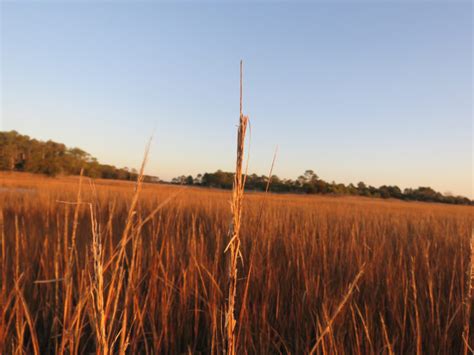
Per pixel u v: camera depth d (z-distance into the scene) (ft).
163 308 6.57
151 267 7.20
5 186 39.29
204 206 23.93
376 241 11.49
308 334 6.12
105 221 15.87
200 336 7.23
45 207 22.76
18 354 4.98
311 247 10.43
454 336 6.63
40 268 8.00
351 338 6.35
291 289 8.53
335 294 7.69
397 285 7.98
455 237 14.32
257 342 6.55
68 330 3.90
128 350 5.98
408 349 6.28
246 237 10.79
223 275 7.59
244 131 2.54
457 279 8.11
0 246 10.53
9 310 6.64
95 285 2.84
